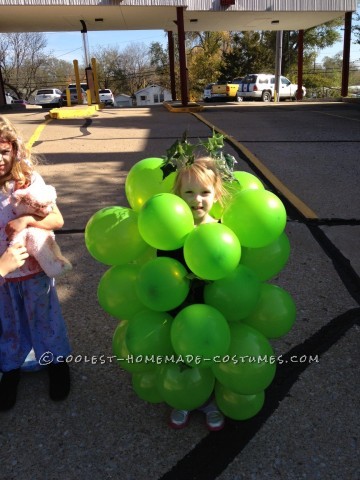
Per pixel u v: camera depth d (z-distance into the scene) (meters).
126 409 2.31
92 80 18.25
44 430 2.19
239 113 13.32
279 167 6.13
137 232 2.00
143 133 8.89
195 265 1.79
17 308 2.32
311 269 3.53
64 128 9.88
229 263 1.78
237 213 1.91
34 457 2.05
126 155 6.86
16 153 2.08
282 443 2.09
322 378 2.46
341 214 4.50
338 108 14.91
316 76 46.44
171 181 2.09
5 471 1.98
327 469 1.96
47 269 2.19
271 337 2.14
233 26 20.67
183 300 1.92
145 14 16.62
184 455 2.04
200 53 49.31
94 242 2.02
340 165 6.19
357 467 1.97
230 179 2.11
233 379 1.93
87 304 3.14
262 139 8.05
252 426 2.19
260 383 1.94
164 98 62.00
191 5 15.79
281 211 1.92
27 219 2.12
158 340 1.94
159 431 2.17
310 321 2.93
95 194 5.12
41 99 34.19
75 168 6.16
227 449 2.07
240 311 1.90
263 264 2.06
